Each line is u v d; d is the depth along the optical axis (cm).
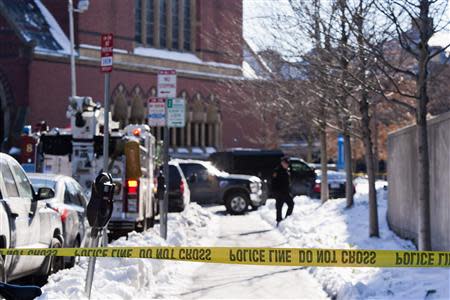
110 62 1218
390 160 1692
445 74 1529
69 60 4512
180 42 5428
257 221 2362
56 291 817
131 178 1669
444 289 880
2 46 4384
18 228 871
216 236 1838
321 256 654
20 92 4347
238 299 988
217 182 2741
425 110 1078
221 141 5500
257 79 2753
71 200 1215
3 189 859
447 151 1129
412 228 1410
